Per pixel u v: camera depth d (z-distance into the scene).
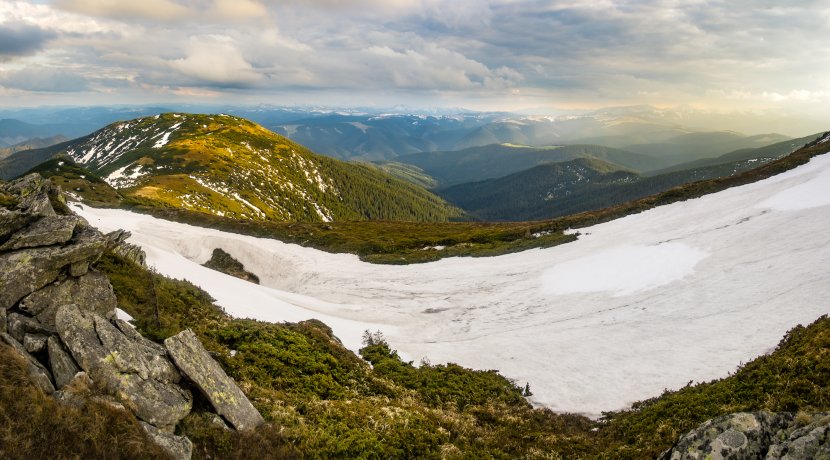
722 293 37.16
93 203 98.75
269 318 35.53
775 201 56.97
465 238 77.94
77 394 12.66
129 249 30.52
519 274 55.34
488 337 38.72
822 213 47.53
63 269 17.88
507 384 29.62
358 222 106.88
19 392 11.60
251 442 14.89
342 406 20.44
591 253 56.91
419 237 85.75
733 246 46.78
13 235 18.00
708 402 20.23
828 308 28.66
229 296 39.94
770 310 31.52
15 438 10.60
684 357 28.89
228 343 25.16
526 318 42.44
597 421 24.20
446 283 55.72
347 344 35.12
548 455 19.12
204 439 14.05
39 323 15.90
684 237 53.72
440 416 22.53
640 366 29.20
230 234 84.00
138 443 12.00
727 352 27.84
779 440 12.36
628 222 67.94
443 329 42.25
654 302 39.31
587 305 42.66
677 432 18.17
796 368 20.20
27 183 31.06
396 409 21.53
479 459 18.19
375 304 50.56
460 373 30.78
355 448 16.86
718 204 64.19
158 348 16.48
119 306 22.55
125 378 13.95
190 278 43.59
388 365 30.62
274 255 70.00
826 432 11.76
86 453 11.22
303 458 15.45
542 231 74.94
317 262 69.38
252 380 20.95
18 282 16.44
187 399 14.95
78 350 14.02
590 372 29.84
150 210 94.81
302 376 23.25
